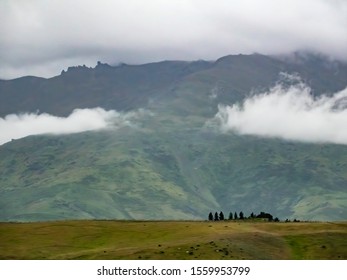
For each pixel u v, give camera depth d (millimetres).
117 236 180000
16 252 159375
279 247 159125
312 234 172875
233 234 168125
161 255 142375
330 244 162875
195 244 153500
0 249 162375
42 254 157250
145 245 162000
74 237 179125
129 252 148375
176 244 155625
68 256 149875
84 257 146250
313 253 154875
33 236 180000
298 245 162250
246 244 156750
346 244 163250
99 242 173375
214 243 153625
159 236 176500
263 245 158500
